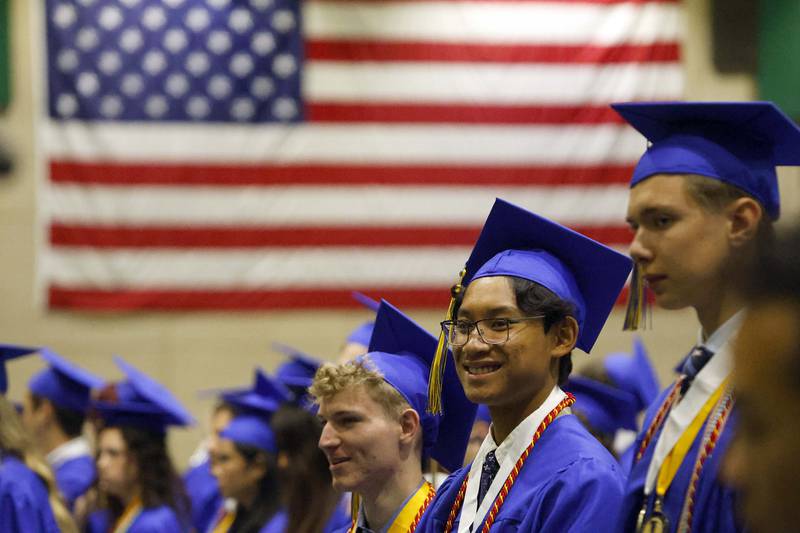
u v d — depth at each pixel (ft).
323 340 55.42
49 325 55.06
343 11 55.93
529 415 15.07
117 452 34.17
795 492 5.12
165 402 34.99
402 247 55.36
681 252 13.30
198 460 47.91
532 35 55.72
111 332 55.21
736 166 13.64
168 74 55.47
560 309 15.07
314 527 24.97
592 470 14.12
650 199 13.56
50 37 55.16
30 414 38.63
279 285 55.52
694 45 56.65
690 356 13.62
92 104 55.16
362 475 17.83
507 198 54.95
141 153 55.31
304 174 55.62
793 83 54.39
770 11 54.95
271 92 55.77
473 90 55.52
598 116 55.21
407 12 55.93
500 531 14.25
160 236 55.31
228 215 55.47
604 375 33.63
